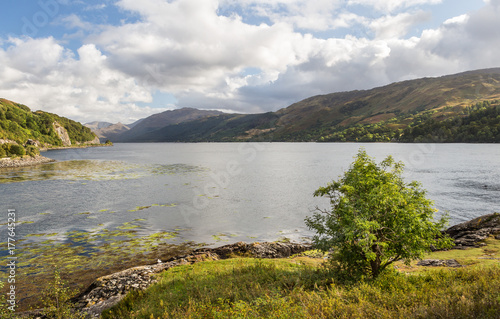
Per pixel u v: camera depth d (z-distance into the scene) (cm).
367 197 1301
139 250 2773
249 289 1252
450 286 951
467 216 3850
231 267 1853
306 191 6000
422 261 1975
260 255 2544
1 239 3058
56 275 1412
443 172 8431
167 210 4381
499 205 4466
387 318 757
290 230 3453
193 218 3944
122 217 3981
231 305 1061
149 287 1562
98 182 7131
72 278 2166
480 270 1161
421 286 1075
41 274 2230
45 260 2512
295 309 868
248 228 3528
